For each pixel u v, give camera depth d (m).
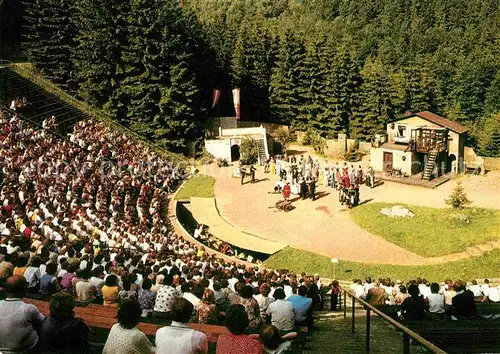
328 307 27.11
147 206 45.72
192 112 70.75
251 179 60.75
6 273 12.83
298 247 42.88
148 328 11.74
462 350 13.23
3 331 8.30
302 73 81.69
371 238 44.66
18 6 83.25
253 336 8.09
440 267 39.03
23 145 42.84
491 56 106.38
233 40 86.56
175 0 73.31
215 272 22.69
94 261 20.25
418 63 95.88
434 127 62.50
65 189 39.03
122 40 69.81
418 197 54.00
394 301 21.88
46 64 73.31
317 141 76.31
